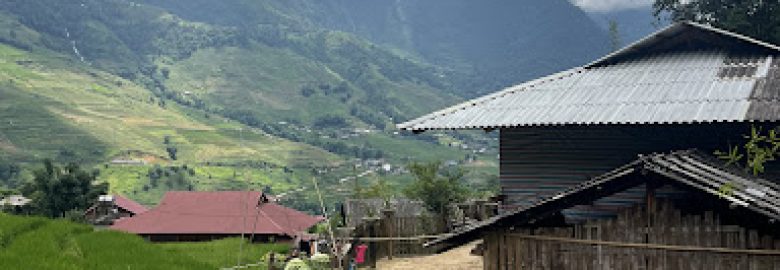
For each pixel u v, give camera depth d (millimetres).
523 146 16344
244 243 31641
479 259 21359
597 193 11797
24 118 169875
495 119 15172
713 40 16375
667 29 16375
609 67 16953
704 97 13750
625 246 11859
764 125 13484
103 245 18484
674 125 14305
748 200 10391
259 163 159875
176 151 167750
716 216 11250
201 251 28391
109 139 168500
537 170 16109
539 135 16141
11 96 184500
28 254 14406
